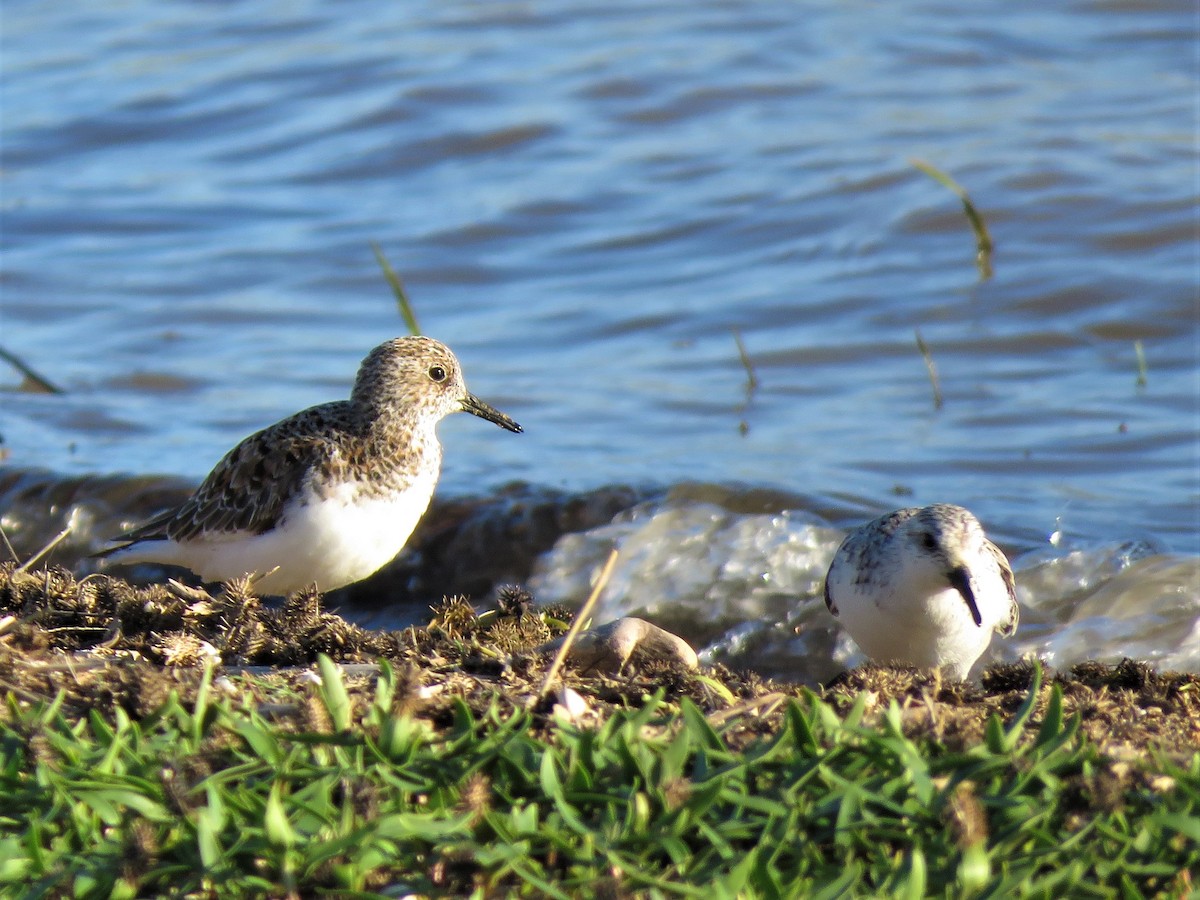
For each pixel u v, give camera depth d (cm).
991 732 540
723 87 2580
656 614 1269
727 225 2167
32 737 552
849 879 463
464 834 498
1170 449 1508
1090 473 1460
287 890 477
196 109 2708
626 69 2645
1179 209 2016
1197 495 1395
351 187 2409
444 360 1054
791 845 492
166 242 2270
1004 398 1664
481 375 1808
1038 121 2345
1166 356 1741
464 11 3009
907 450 1527
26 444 1580
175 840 505
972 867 467
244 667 727
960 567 849
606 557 1319
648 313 1959
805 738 536
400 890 489
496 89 2628
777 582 1288
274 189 2438
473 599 1330
